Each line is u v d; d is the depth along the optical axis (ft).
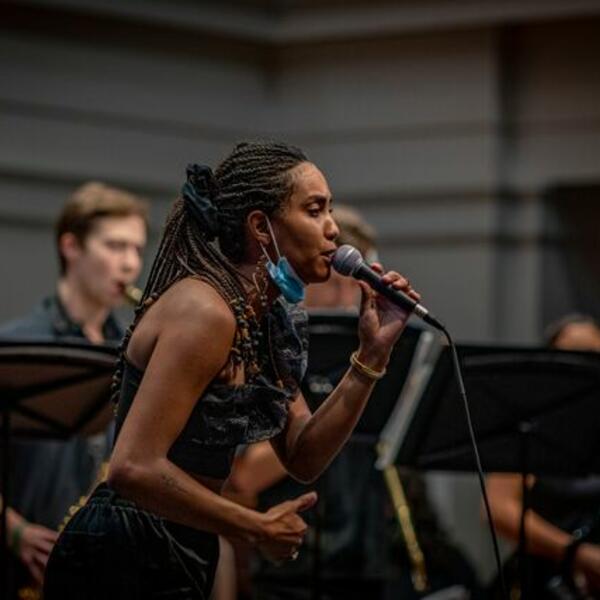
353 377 15.97
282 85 37.17
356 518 23.49
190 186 15.67
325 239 15.58
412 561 24.48
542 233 35.91
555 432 22.61
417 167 36.14
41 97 34.76
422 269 36.06
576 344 27.94
